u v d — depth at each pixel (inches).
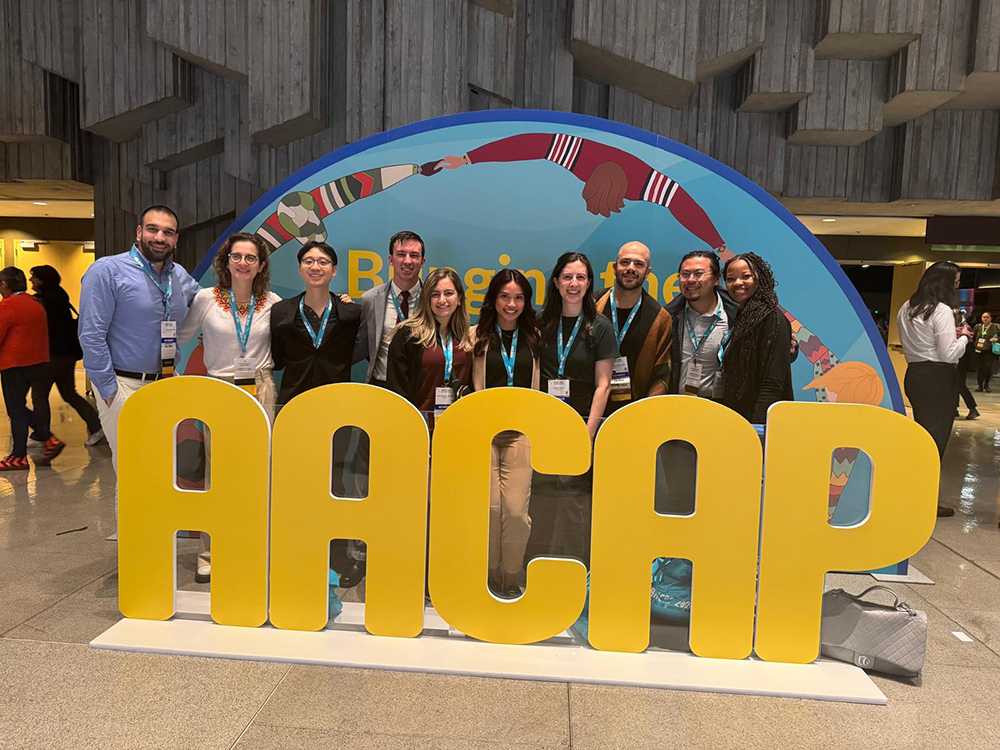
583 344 108.3
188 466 105.7
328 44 207.8
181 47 206.4
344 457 102.6
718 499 87.8
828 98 221.0
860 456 125.6
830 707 80.2
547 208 129.8
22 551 126.5
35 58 238.4
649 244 129.3
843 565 87.8
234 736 71.1
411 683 82.8
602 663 87.7
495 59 204.2
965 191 240.5
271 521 93.1
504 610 91.0
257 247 114.5
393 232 131.9
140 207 243.8
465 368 107.8
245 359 114.7
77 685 80.7
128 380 114.0
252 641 91.0
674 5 198.2
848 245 343.0
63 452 206.1
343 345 117.6
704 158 127.1
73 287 360.5
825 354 127.7
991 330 305.7
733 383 113.4
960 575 125.6
